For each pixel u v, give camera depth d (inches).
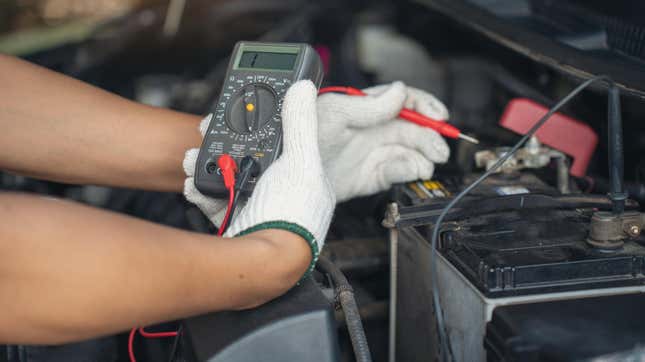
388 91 38.6
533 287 28.8
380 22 71.1
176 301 23.9
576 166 40.9
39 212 22.8
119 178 38.9
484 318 28.1
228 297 25.2
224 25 74.4
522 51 44.9
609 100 31.3
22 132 36.8
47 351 38.4
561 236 31.7
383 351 41.0
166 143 38.9
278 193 28.0
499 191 37.6
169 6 72.2
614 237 29.9
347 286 31.3
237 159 32.4
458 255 31.7
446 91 59.7
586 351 24.5
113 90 67.1
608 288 28.5
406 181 40.3
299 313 27.1
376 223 47.4
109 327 23.5
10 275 22.2
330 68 67.2
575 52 41.1
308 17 71.1
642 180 40.6
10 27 66.2
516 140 47.1
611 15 43.7
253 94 33.4
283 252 26.0
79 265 22.4
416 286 35.2
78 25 68.1
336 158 40.4
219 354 25.9
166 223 52.6
